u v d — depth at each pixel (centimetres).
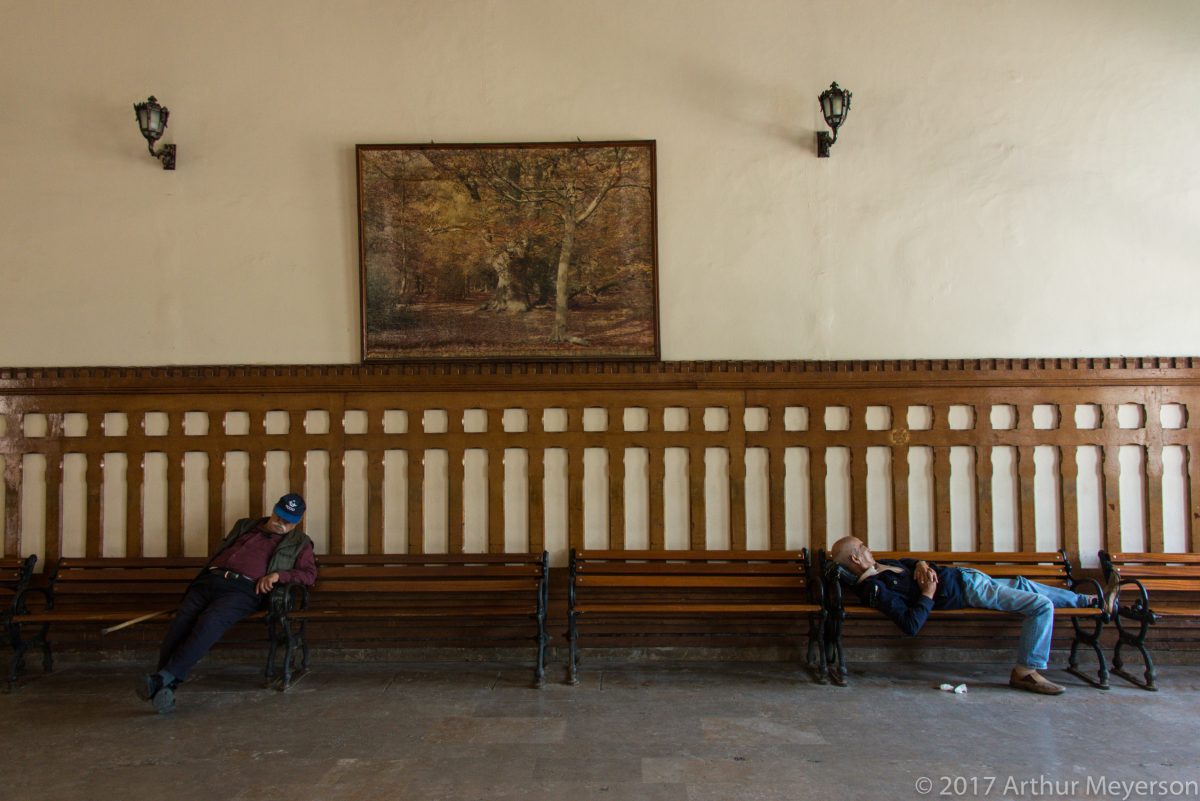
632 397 599
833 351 604
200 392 602
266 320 608
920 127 611
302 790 377
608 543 596
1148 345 600
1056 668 567
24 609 557
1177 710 478
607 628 588
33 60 614
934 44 612
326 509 598
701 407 599
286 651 526
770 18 615
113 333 607
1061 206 606
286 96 612
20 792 377
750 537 596
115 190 611
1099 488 594
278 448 599
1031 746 423
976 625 582
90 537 595
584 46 612
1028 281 604
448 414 601
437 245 605
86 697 515
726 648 586
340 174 611
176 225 611
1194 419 595
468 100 610
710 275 607
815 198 609
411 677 549
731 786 377
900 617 511
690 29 610
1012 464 596
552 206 605
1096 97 608
